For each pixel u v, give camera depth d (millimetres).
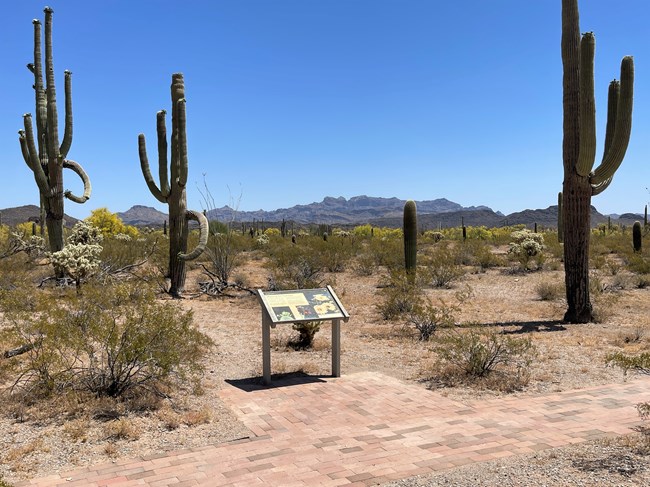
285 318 8375
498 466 5094
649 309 15141
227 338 11906
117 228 45281
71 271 16656
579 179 13180
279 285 18672
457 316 14422
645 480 4609
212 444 5945
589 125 12508
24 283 15781
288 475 5066
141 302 8234
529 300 17266
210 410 7125
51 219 18234
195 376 8664
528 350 10117
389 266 21641
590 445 5555
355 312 15320
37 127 18234
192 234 27891
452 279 21797
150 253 22031
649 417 6488
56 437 6074
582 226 13297
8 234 27719
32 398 7168
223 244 21375
